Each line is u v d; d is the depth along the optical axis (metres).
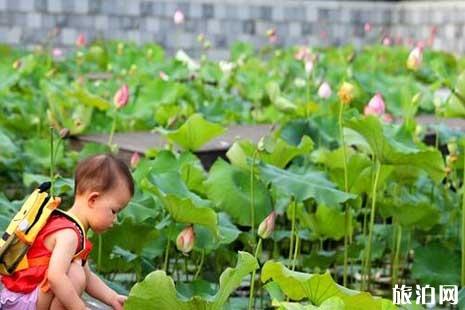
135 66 12.63
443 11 20.59
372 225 6.26
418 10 20.97
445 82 6.62
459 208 6.90
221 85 12.40
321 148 6.99
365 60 15.32
